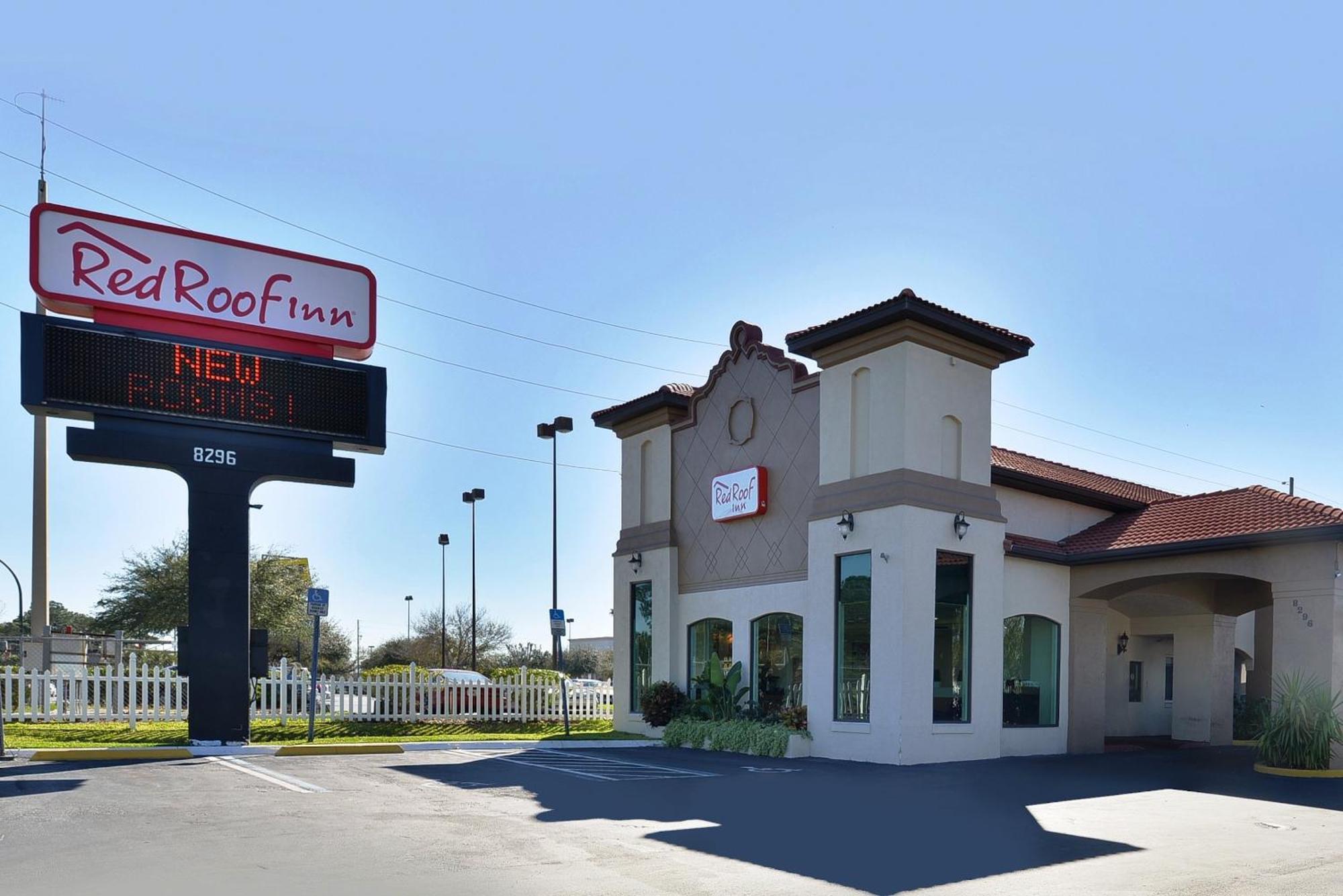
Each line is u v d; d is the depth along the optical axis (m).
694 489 22.69
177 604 40.56
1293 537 17.11
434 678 27.88
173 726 20.17
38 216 16.34
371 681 22.97
